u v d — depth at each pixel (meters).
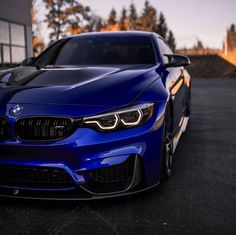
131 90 2.76
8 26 17.69
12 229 2.33
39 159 2.47
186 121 5.15
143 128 2.59
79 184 2.48
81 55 4.02
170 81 3.35
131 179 2.59
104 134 2.49
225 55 38.03
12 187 2.54
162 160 2.88
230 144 4.64
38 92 2.74
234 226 2.39
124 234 2.27
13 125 2.51
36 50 40.50
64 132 2.48
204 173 3.46
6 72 3.41
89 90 2.73
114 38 4.29
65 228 2.35
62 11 44.56
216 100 10.27
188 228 2.36
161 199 2.80
